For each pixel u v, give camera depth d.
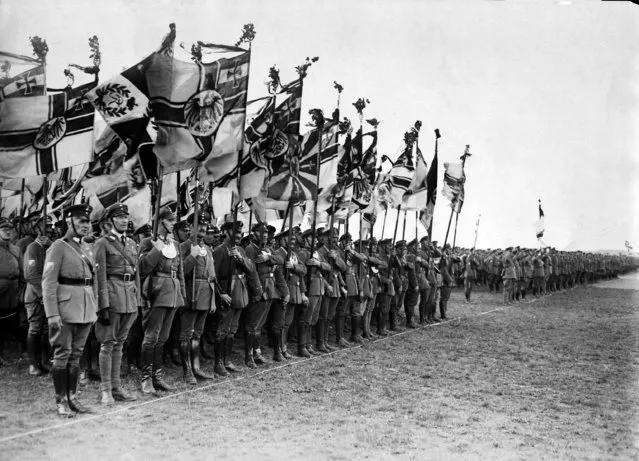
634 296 26.30
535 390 8.14
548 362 10.20
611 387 8.37
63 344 6.17
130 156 8.38
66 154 8.05
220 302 8.48
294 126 10.22
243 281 8.89
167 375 8.32
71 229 6.42
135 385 7.64
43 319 7.96
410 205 15.23
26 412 6.24
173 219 7.60
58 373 6.15
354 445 5.62
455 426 6.37
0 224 8.51
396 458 5.32
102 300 6.53
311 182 11.34
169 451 5.30
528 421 6.65
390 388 8.00
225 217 11.37
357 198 13.10
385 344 11.96
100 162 10.07
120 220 6.81
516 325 15.30
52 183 11.43
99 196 10.05
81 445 5.37
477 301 22.84
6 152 7.98
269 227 10.38
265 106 9.78
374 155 13.45
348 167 12.62
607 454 5.61
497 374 9.12
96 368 7.88
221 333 8.59
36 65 8.10
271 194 10.30
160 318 7.29
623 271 49.59
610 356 10.82
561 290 30.83
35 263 7.79
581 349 11.55
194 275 7.92
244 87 8.60
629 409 7.24
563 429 6.39
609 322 15.95
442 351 11.12
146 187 10.16
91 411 6.34
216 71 8.25
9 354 9.15
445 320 16.47
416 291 14.91
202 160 8.02
